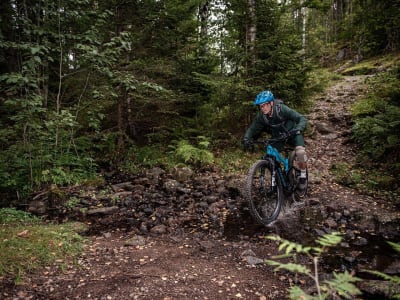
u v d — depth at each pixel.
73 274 3.21
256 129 4.99
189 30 8.96
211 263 3.54
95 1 7.58
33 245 3.63
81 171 7.27
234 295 2.87
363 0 11.35
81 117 8.37
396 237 4.30
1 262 3.17
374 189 6.15
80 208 5.44
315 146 8.97
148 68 7.95
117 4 7.67
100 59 6.46
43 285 2.96
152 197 6.09
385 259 3.66
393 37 17.53
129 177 7.45
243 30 8.52
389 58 17.16
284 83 7.47
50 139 7.02
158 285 3.00
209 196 6.03
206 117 9.34
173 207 5.59
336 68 22.80
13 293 2.79
